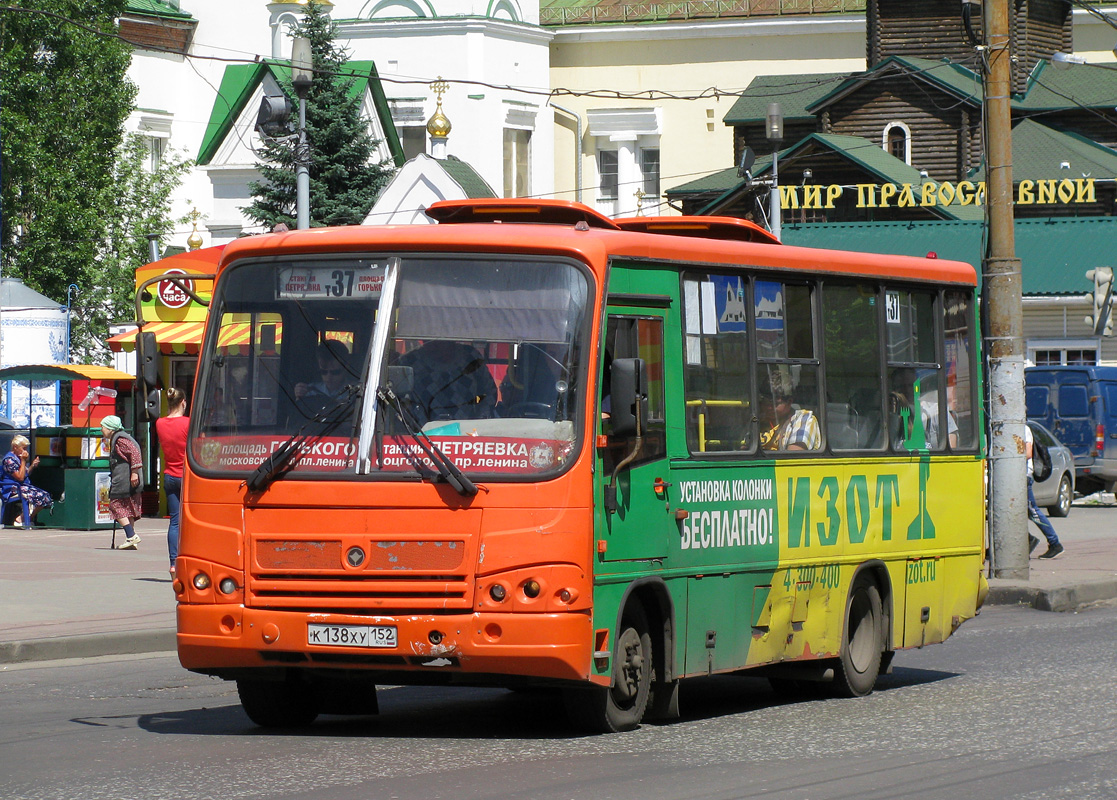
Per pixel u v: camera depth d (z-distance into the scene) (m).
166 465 24.14
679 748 14.55
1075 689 18.59
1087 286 66.19
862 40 93.19
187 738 15.02
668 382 15.48
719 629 16.14
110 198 75.88
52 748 14.42
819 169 75.44
